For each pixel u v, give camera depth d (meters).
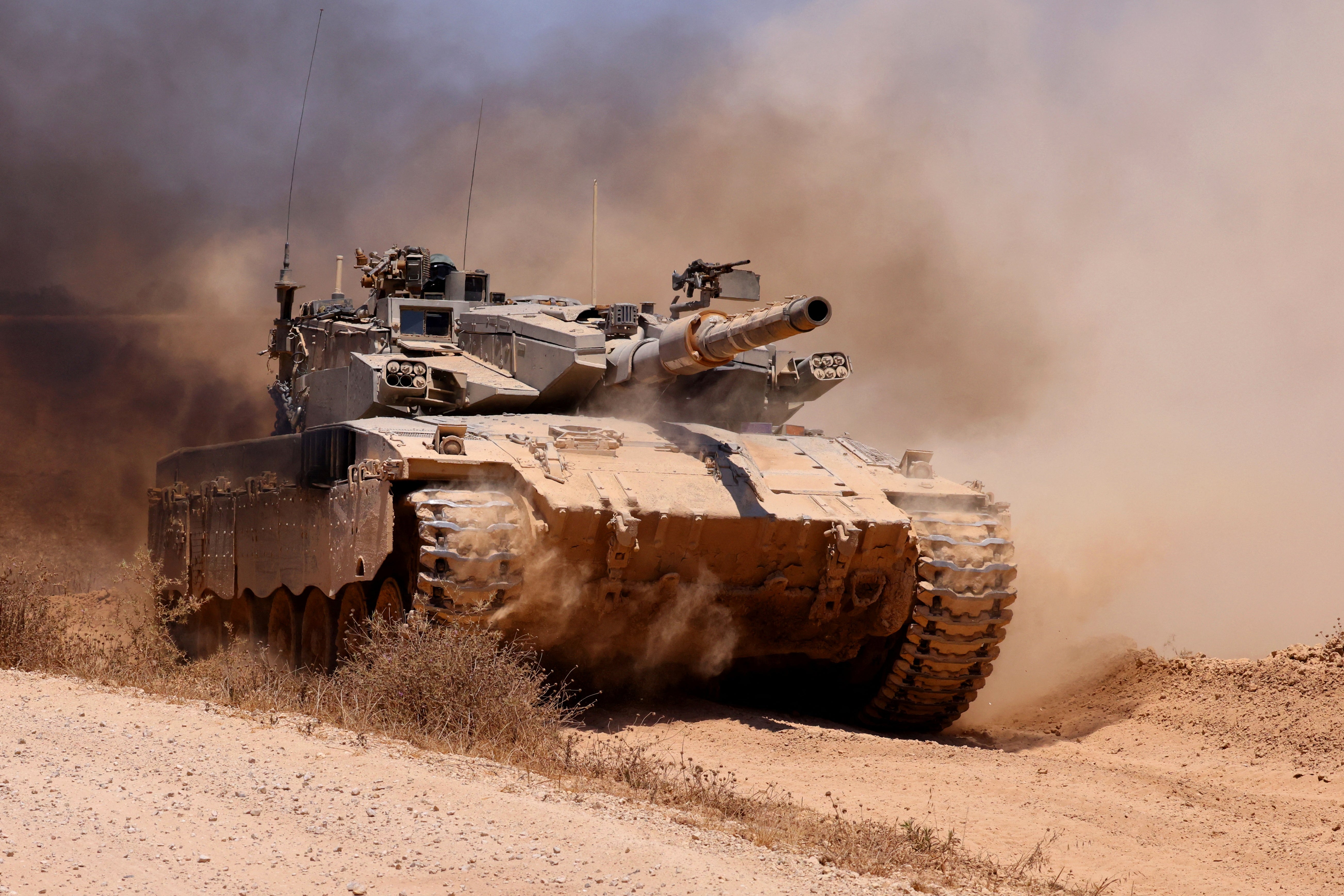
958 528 19.33
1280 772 16.20
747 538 18.23
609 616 18.59
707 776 14.22
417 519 17.30
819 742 17.02
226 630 24.95
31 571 19.67
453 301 23.80
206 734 13.09
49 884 8.34
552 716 15.73
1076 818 13.40
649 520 17.52
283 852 9.38
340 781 11.44
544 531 16.97
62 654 18.08
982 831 12.66
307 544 20.03
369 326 23.05
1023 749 18.80
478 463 17.44
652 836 10.58
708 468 19.02
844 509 18.72
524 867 9.38
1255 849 12.50
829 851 11.03
